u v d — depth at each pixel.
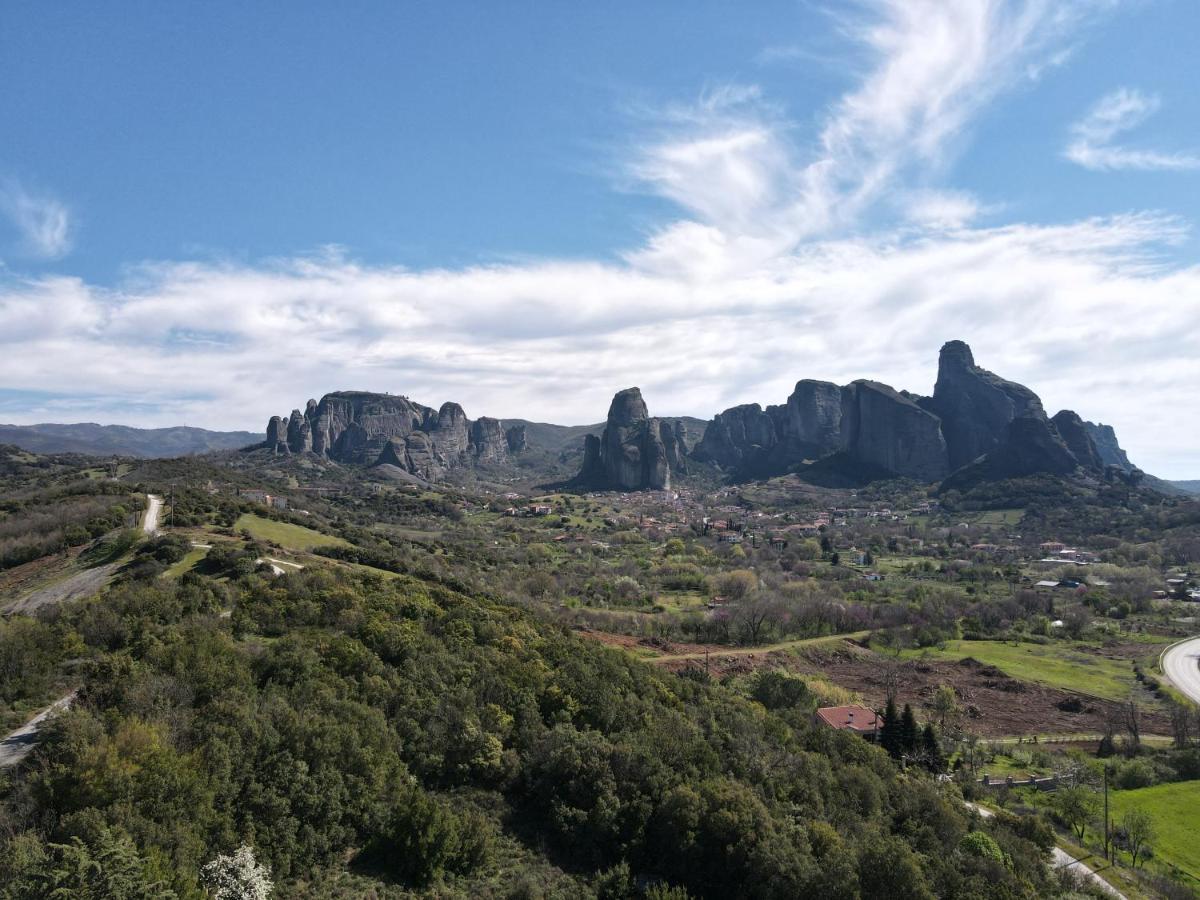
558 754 47.66
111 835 27.11
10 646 45.03
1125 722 95.50
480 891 37.56
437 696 51.41
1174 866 58.81
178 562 78.25
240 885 29.53
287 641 52.34
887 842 42.41
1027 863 49.56
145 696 39.06
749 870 41.66
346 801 38.97
